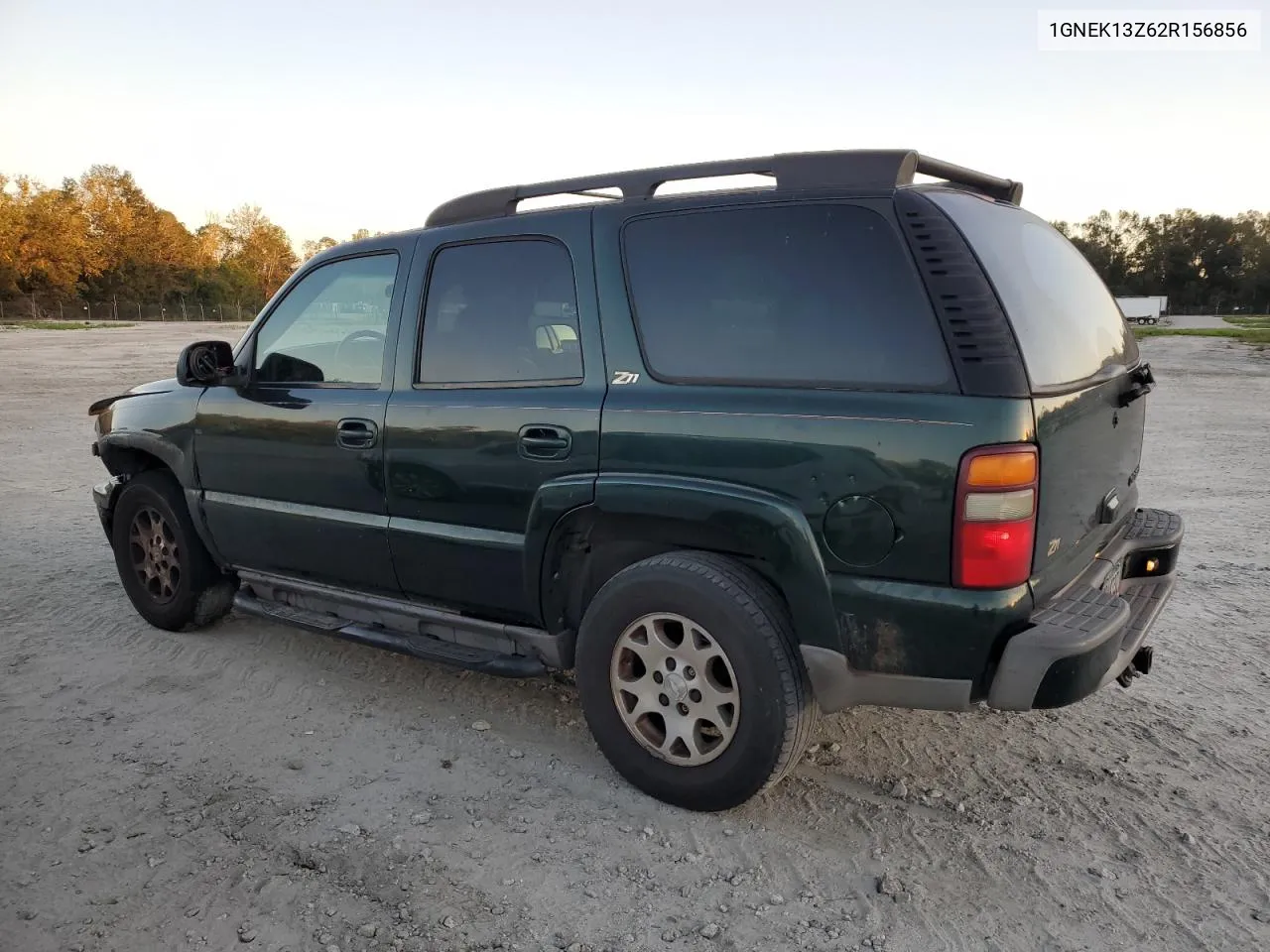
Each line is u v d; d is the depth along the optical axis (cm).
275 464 414
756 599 289
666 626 315
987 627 260
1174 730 373
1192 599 530
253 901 270
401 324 376
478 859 291
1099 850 293
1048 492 265
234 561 454
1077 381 289
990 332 259
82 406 1490
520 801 324
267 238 10819
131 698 410
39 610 524
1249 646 461
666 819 312
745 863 288
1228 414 1387
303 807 321
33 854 294
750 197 301
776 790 329
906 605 267
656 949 251
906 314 270
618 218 326
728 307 300
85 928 259
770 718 288
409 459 364
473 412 346
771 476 283
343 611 412
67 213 7744
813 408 278
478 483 346
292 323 417
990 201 321
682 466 298
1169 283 12138
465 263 362
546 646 346
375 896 273
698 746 307
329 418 390
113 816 315
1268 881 277
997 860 289
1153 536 352
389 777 341
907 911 265
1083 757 352
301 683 425
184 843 299
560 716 391
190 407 449
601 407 316
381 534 379
